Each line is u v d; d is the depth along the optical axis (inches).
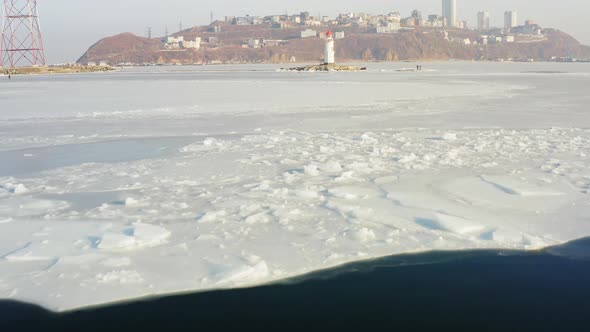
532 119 723.4
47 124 716.7
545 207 298.8
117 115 826.2
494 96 1163.3
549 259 232.2
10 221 281.3
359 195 323.9
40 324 180.9
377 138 551.5
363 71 4055.1
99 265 221.6
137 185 357.1
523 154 454.3
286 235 256.7
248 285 208.1
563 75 2559.1
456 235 256.5
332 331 178.4
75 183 367.2
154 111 882.1
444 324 183.0
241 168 406.3
